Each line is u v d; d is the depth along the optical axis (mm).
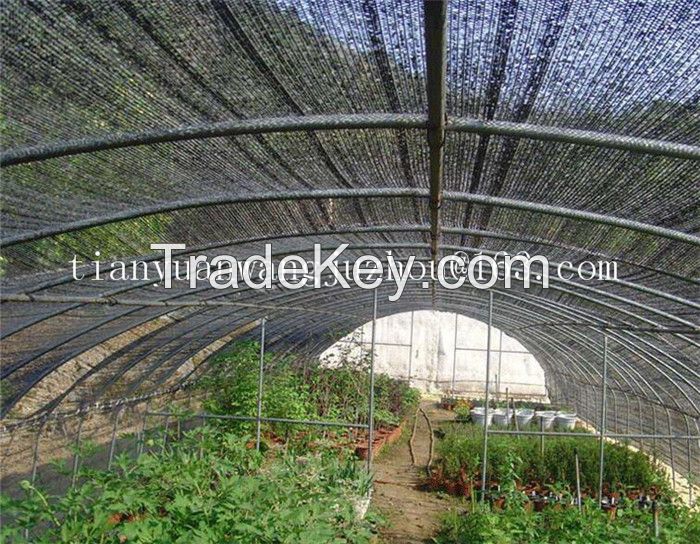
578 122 3346
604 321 10352
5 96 3107
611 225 4945
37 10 2689
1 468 8523
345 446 13375
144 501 5566
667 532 6793
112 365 9984
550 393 26719
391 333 29250
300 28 2832
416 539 9375
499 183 4621
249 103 3375
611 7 2607
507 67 2996
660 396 14430
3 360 7016
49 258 5160
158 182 4348
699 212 4371
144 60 3004
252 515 5520
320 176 4570
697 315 8094
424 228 6020
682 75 2891
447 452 12773
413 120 3375
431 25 2418
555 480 11672
